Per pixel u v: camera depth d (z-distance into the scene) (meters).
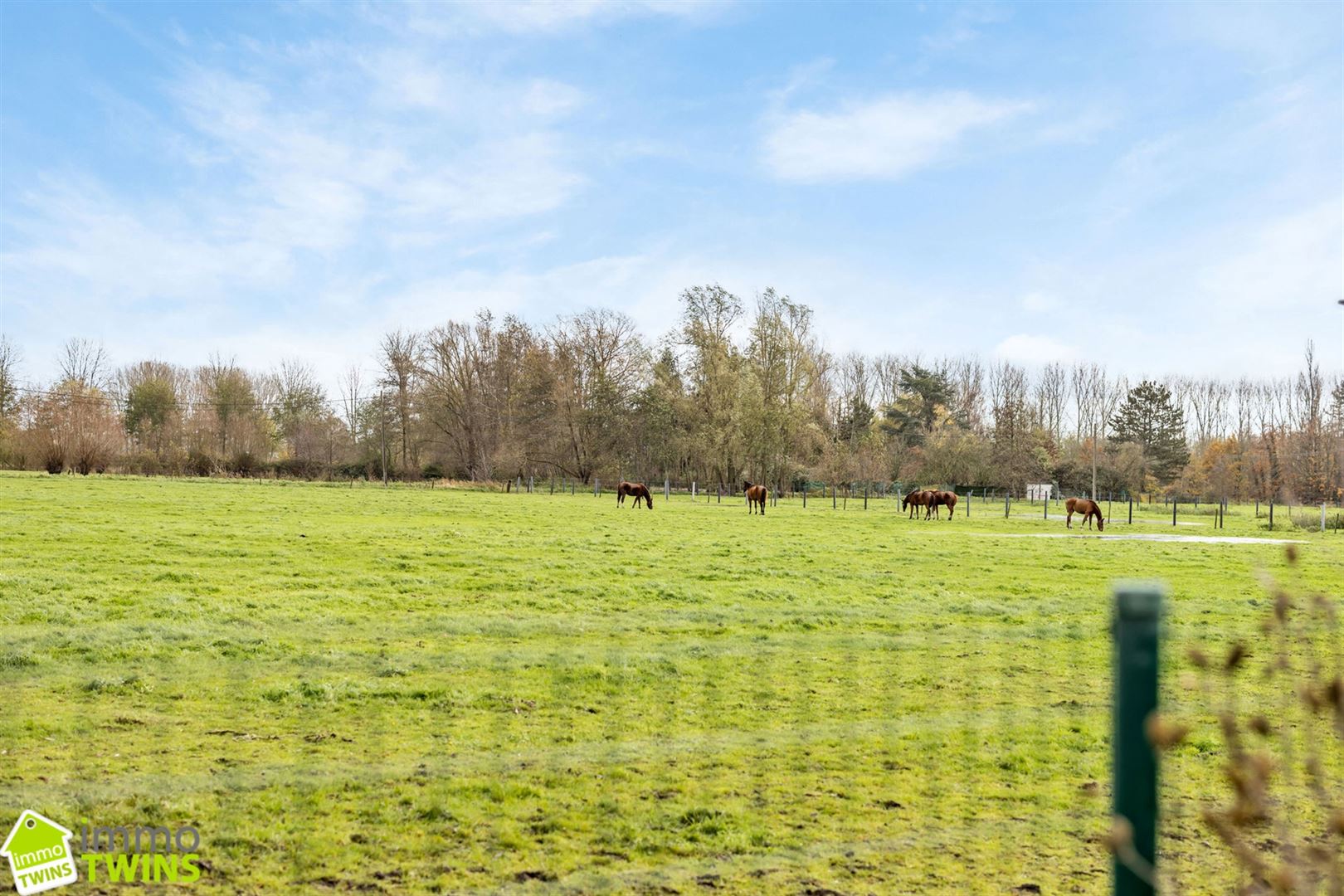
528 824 6.44
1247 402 111.75
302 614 13.73
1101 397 110.88
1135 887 3.02
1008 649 12.46
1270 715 9.33
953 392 103.38
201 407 87.06
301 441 94.00
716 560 22.19
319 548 21.89
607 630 13.20
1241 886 5.44
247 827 6.27
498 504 45.38
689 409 73.56
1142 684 3.07
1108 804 7.06
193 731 8.25
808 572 20.33
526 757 7.74
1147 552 27.17
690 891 5.55
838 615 14.79
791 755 7.98
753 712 9.22
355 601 14.97
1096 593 18.20
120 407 84.88
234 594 15.30
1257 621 14.94
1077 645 12.76
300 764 7.47
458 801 6.77
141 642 11.43
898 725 8.87
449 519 33.78
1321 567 23.88
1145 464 90.56
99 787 6.89
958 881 5.74
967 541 29.91
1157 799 3.05
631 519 36.66
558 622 13.65
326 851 5.96
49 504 32.72
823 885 5.66
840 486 81.12
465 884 5.57
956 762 7.93
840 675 10.77
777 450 71.00
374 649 11.58
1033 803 7.05
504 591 16.45
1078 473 88.69
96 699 9.11
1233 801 7.13
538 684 10.01
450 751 7.86
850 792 7.18
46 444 65.12
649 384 77.94
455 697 9.41
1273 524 42.34
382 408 80.88
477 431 82.69
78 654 10.88
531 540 25.38
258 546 21.88
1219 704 9.69
